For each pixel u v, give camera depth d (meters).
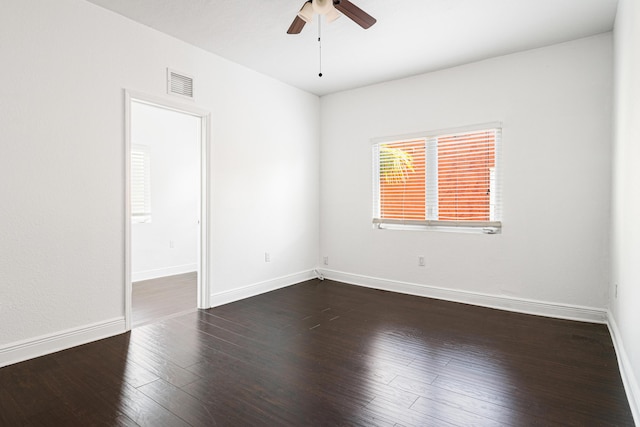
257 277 4.20
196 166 5.78
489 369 2.34
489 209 3.74
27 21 2.40
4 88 2.31
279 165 4.44
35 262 2.47
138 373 2.26
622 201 2.48
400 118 4.30
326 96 4.97
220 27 3.08
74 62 2.63
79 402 1.94
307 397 2.00
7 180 2.34
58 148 2.56
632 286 2.04
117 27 2.87
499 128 3.66
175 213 5.50
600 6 2.71
